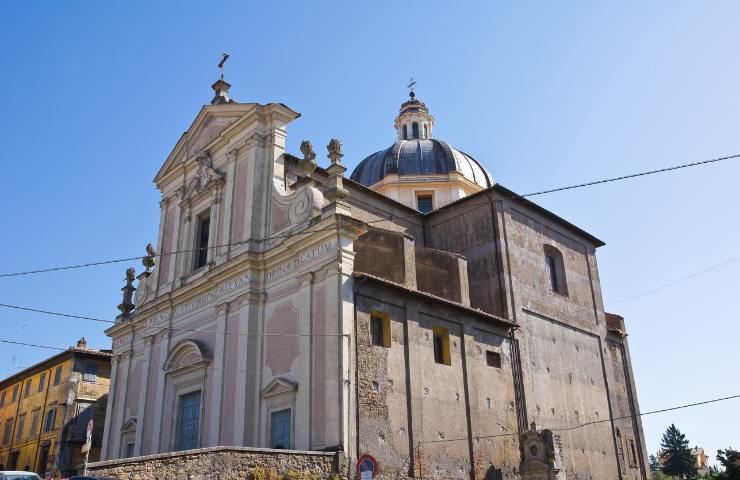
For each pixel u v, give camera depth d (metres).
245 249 23.73
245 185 25.42
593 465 27.77
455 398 22.16
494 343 25.05
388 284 20.67
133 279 31.84
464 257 26.61
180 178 30.09
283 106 25.94
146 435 26.05
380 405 19.38
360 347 19.50
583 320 31.27
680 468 74.19
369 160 40.53
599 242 34.34
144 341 28.28
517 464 23.61
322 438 18.44
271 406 20.61
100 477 12.04
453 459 21.09
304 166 23.11
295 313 20.95
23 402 43.12
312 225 21.09
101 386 39.88
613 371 32.16
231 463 15.77
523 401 25.00
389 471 18.86
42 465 38.19
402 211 30.38
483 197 29.20
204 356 23.70
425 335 21.97
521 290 27.81
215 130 28.44
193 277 26.64
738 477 23.41
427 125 44.34
